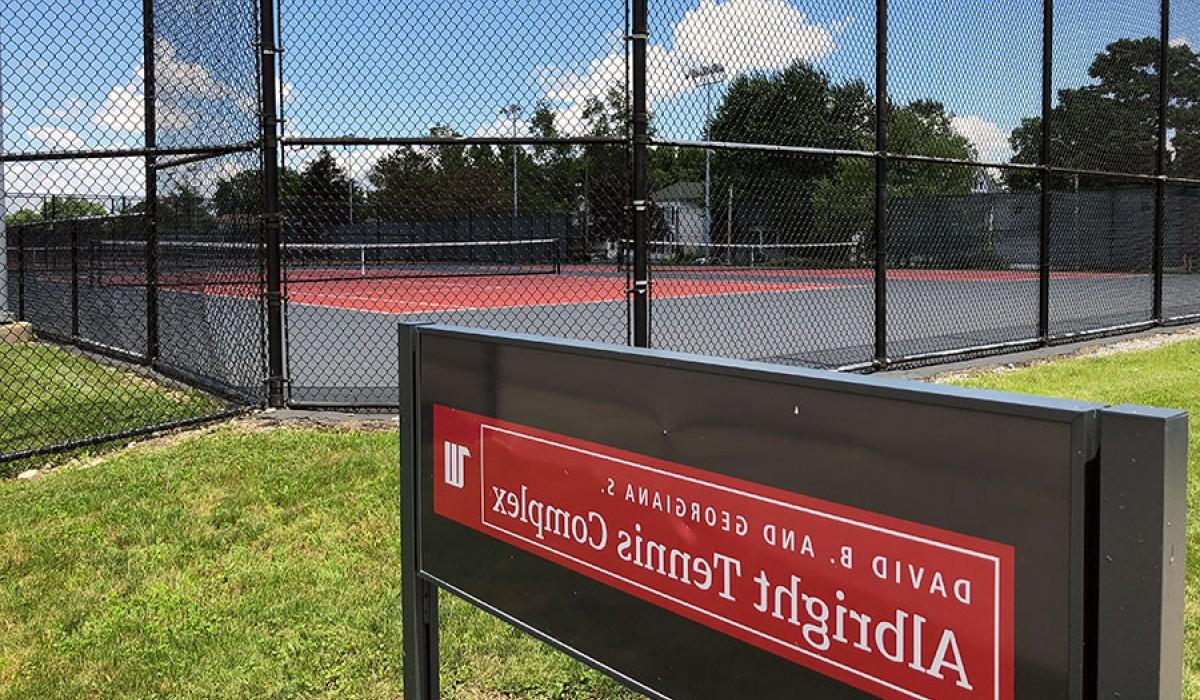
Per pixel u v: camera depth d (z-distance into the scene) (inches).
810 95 339.0
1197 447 192.9
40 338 371.6
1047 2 341.7
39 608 122.5
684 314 494.9
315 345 378.9
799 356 336.2
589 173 295.4
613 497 67.1
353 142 223.1
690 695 62.3
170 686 104.6
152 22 264.1
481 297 668.1
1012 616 44.7
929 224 538.0
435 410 84.9
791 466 54.3
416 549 89.2
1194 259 587.2
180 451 194.4
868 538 50.5
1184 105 462.3
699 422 59.9
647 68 223.1
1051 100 345.4
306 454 189.8
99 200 357.7
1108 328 393.4
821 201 547.8
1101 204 513.7
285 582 130.6
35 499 164.6
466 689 105.7
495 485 78.5
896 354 339.3
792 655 55.2
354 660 109.9
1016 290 611.5
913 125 333.7
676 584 62.6
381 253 709.3
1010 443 44.3
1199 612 119.3
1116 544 41.3
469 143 222.2
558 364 71.0
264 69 225.1
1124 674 41.4
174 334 277.1
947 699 47.4
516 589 77.2
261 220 230.7
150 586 129.2
